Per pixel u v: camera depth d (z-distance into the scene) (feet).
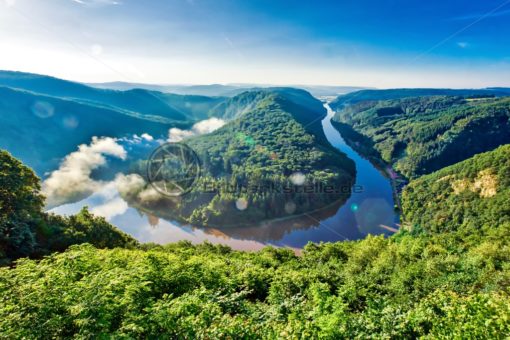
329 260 165.17
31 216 130.31
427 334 34.27
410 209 413.18
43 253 114.62
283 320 36.81
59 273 39.58
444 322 34.63
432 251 129.59
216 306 33.91
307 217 419.54
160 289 54.19
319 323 32.24
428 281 83.20
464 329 31.27
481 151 616.39
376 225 403.13
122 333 29.43
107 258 62.34
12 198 124.88
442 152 611.47
